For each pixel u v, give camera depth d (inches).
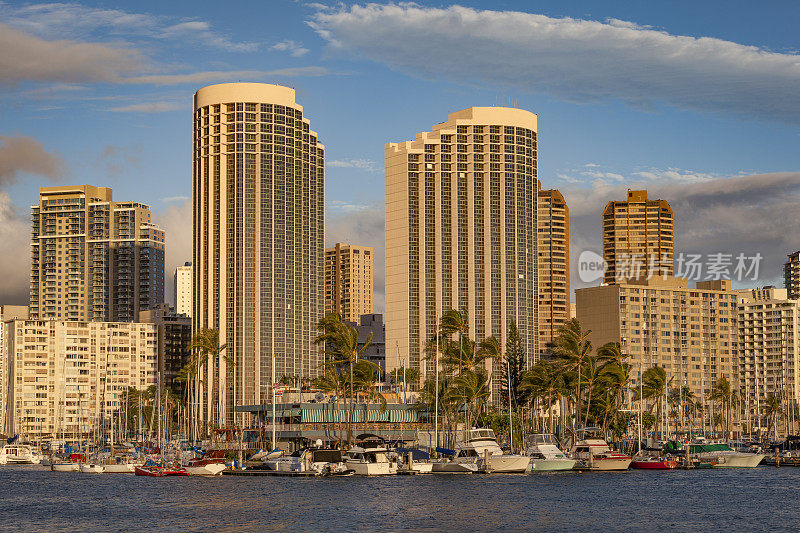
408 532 7770.7
